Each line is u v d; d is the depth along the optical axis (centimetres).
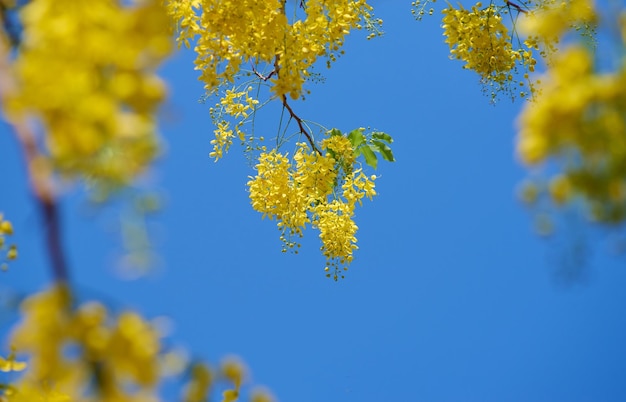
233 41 382
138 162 158
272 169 423
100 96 161
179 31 376
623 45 183
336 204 424
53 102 155
